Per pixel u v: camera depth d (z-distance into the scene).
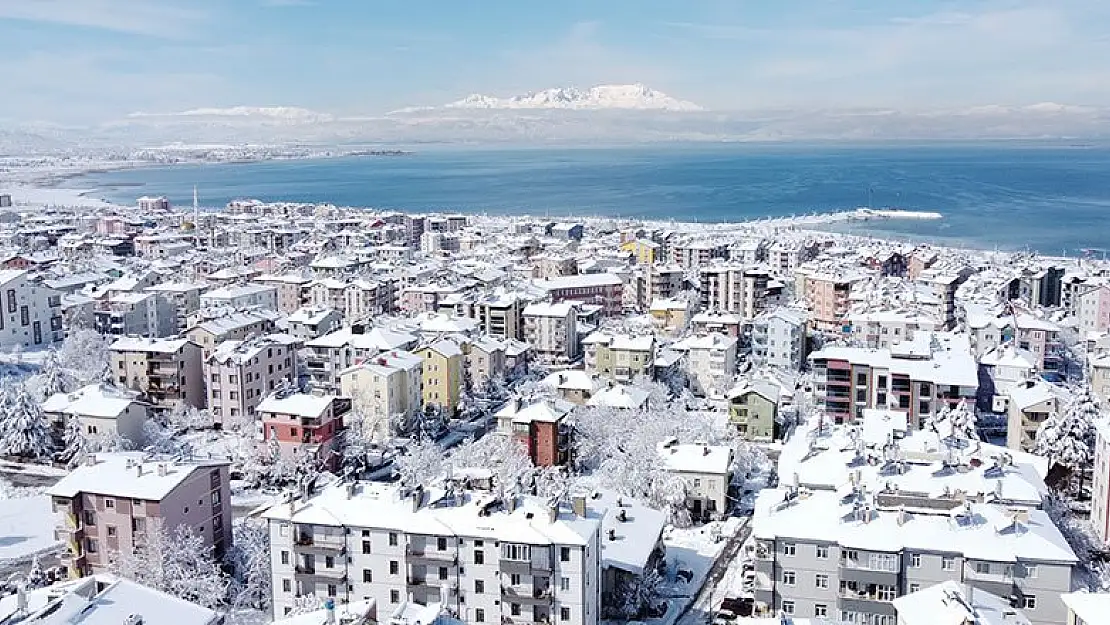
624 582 109.19
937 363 171.50
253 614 106.31
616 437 159.88
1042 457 140.88
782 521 100.50
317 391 161.50
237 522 130.75
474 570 99.12
